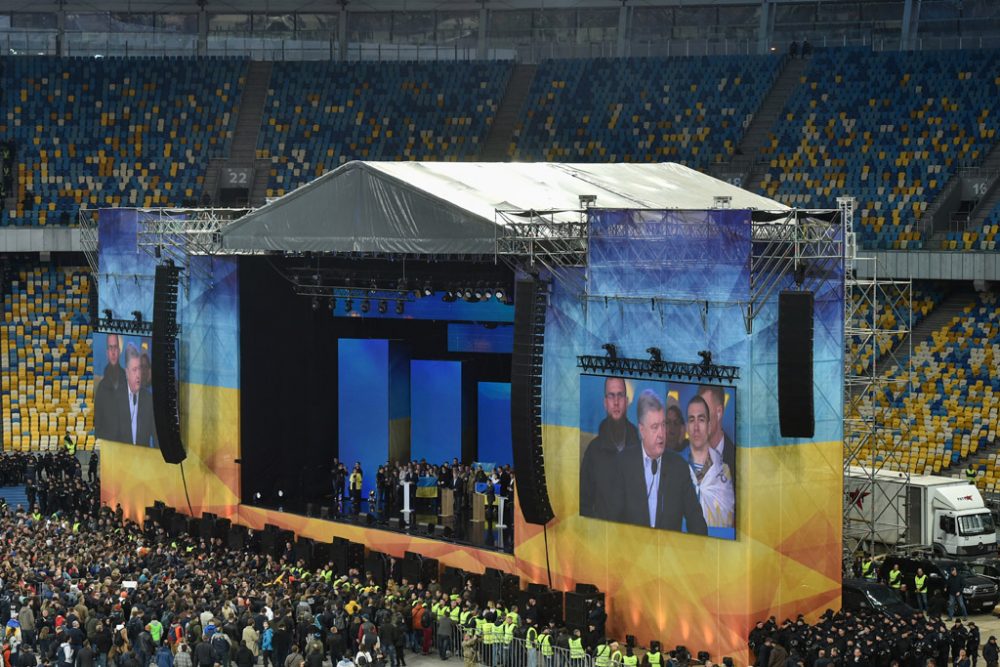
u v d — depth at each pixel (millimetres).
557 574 48906
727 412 43500
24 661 41562
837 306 45156
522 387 47594
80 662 41344
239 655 43062
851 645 40656
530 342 47406
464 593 48812
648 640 46156
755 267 43219
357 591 49594
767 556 43812
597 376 46938
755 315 43094
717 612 44156
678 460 44812
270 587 49062
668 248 44969
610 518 46781
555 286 48312
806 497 44719
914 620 44250
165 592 46406
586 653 43781
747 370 43188
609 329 46688
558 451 48594
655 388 45312
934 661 40594
